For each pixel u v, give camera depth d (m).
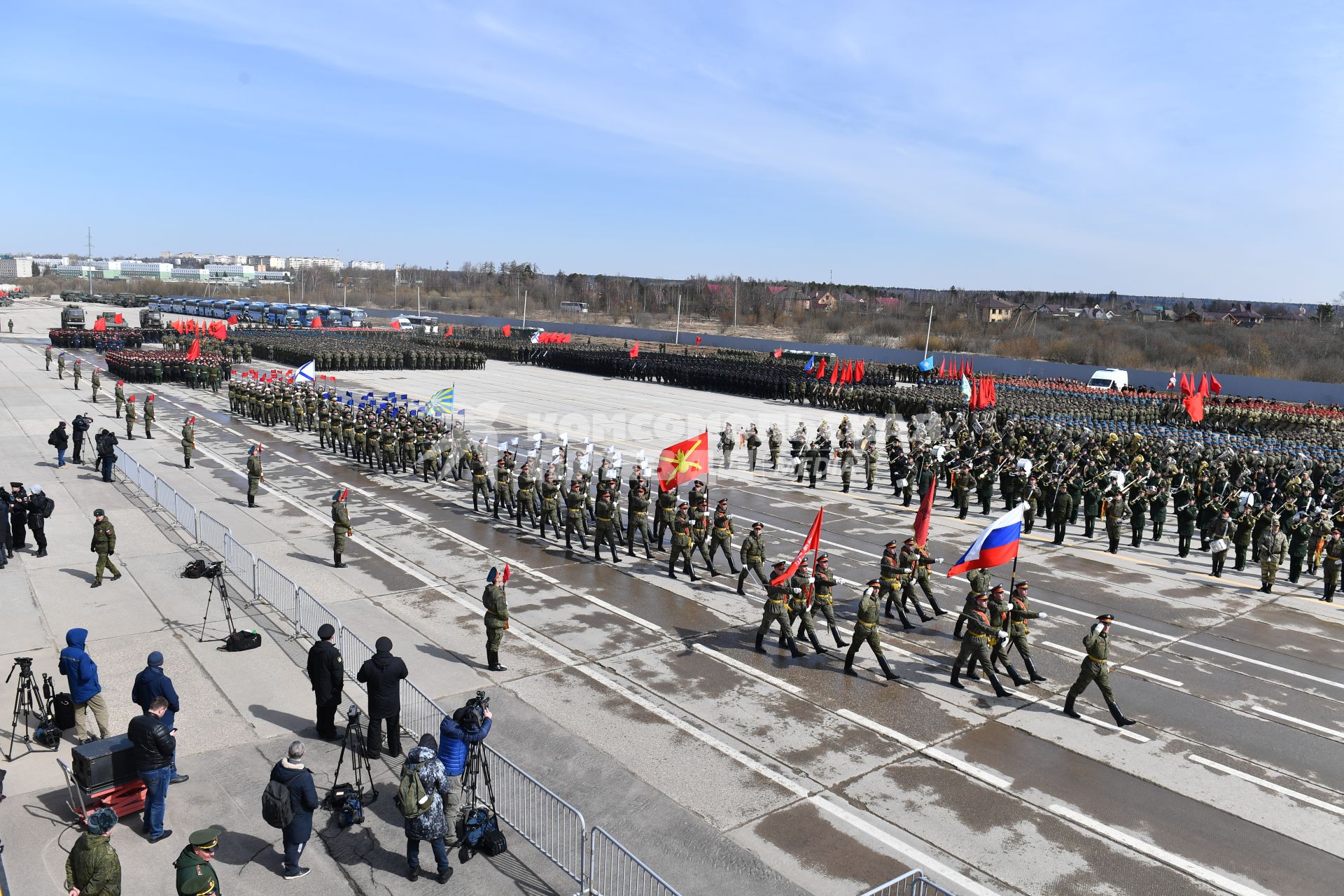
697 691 13.61
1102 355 103.56
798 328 150.38
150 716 9.27
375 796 10.21
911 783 11.11
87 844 7.41
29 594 16.69
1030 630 16.84
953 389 56.16
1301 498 25.25
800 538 23.45
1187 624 17.45
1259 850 9.88
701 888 8.77
